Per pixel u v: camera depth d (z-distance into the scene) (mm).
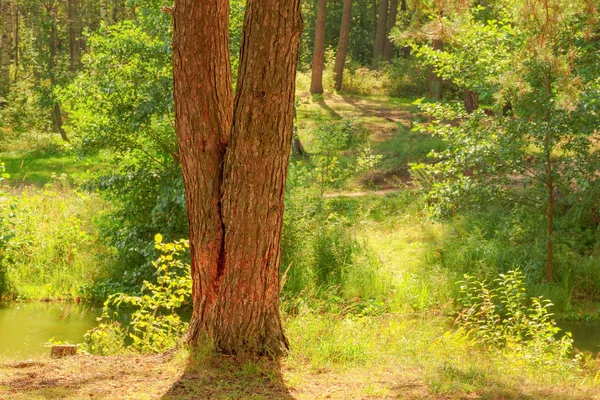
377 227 18484
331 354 7480
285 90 6781
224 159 7016
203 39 6844
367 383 6469
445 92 34156
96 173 16500
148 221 15930
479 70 14672
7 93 34094
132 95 15273
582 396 6191
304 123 30156
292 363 7023
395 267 15492
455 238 16922
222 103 7043
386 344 8273
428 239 17234
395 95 39062
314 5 53312
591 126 13289
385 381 6555
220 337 7133
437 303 13953
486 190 14430
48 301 14727
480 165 14797
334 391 6172
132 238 15539
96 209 19062
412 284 14461
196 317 7332
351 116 31234
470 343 9039
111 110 15414
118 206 16719
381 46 45219
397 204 20125
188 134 7000
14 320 12930
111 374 6660
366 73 40938
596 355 10453
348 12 39438
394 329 8953
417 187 21062
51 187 22359
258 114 6754
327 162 19797
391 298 14164
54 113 34906
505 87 12688
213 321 7176
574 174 13836
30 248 16016
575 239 16000
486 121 14859
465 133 15109
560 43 12977
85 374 6668
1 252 15539
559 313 13383
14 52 48125
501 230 16625
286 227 15555
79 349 8852
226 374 6633
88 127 15805
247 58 6742
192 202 7148
